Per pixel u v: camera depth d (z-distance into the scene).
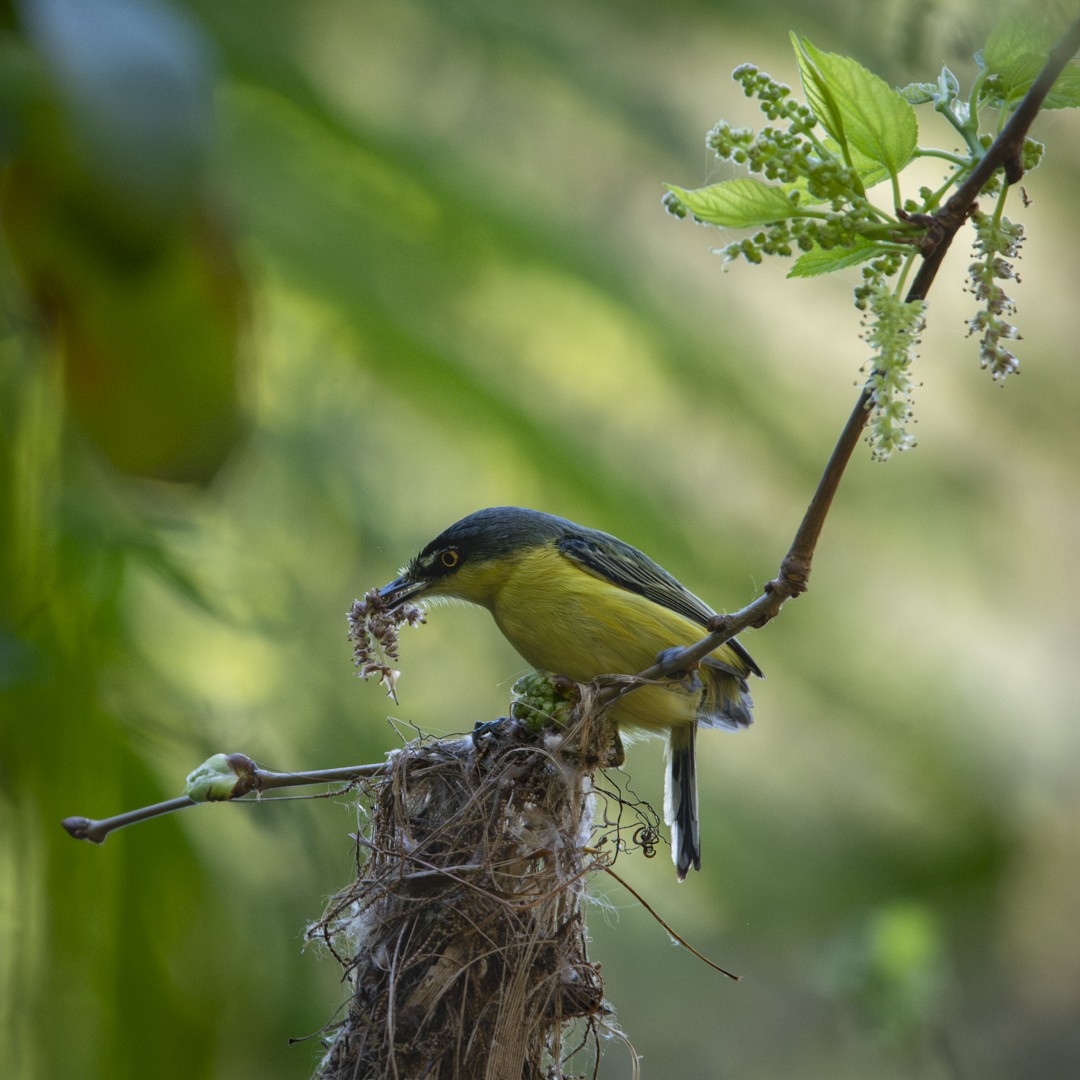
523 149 13.70
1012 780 20.39
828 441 15.89
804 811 18.55
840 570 16.98
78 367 2.47
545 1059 6.91
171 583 8.02
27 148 2.09
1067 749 21.14
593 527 12.48
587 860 7.07
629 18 13.88
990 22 4.75
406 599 9.37
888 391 4.58
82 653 6.60
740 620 6.17
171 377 2.47
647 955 17.86
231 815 8.69
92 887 6.71
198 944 6.95
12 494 5.81
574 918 6.83
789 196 5.10
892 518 17.34
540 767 6.82
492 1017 6.47
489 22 13.11
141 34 1.99
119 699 6.98
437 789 6.96
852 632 17.27
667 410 13.77
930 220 4.87
